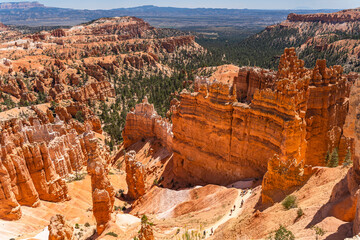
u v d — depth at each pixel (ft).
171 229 162.40
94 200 165.58
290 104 166.40
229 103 202.39
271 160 142.72
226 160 209.15
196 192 204.74
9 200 169.17
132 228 169.37
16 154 182.29
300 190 130.82
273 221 114.42
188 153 236.84
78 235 168.25
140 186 232.73
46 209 189.78
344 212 96.37
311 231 93.91
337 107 217.77
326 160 189.78
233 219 143.13
